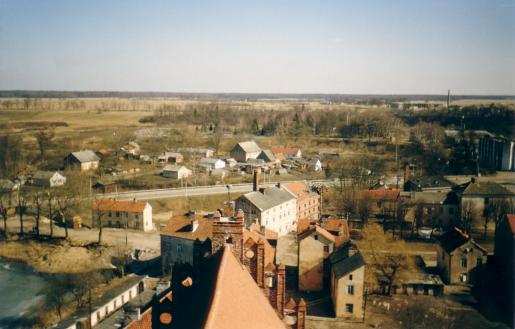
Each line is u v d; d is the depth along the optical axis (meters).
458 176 175.75
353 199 136.25
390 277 87.94
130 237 130.62
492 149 189.50
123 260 104.31
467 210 124.56
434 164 194.38
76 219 137.88
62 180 170.12
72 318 79.50
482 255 91.06
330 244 90.25
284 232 133.75
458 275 92.31
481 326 74.69
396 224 129.38
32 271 108.88
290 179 194.12
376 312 81.44
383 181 172.38
